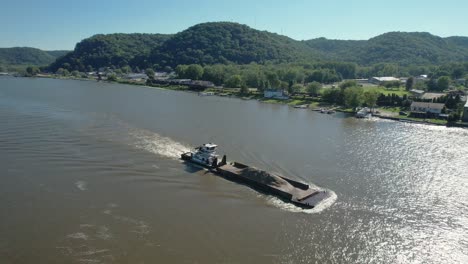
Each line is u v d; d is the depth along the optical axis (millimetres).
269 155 94625
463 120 156125
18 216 57906
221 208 63531
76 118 129250
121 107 163250
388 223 59844
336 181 77562
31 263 46844
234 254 50062
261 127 131875
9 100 168625
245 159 90250
